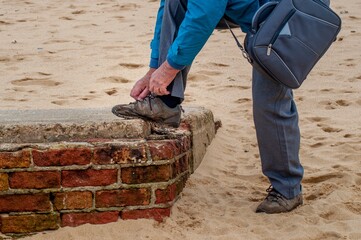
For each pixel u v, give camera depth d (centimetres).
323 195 358
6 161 300
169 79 301
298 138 332
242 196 359
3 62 745
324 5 295
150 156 310
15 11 1121
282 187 334
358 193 357
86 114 344
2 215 303
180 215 324
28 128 312
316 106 557
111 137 319
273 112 321
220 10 288
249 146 453
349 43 823
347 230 313
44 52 796
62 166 304
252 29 293
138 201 311
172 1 307
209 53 781
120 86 632
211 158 413
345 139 457
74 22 1019
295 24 290
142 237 300
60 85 639
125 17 1052
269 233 310
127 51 793
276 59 288
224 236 305
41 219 304
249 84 643
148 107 321
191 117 384
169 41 309
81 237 300
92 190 307
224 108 560
